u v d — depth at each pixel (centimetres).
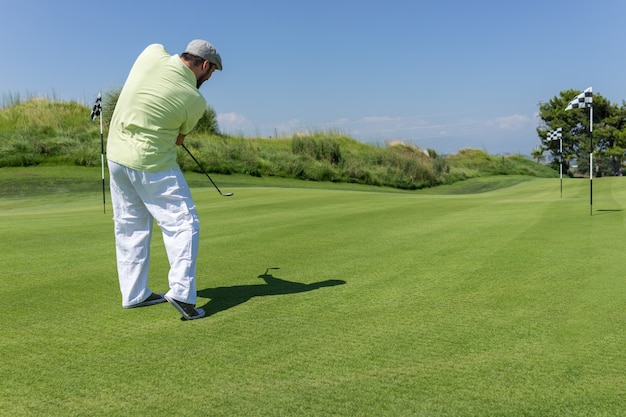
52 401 195
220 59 325
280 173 2480
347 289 356
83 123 2372
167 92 305
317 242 556
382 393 197
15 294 353
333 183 2545
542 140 4950
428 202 1078
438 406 187
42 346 254
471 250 491
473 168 3728
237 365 227
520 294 336
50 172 1878
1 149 1980
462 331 266
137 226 322
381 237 585
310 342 254
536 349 240
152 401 194
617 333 259
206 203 1078
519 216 759
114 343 257
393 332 266
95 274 413
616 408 184
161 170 309
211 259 470
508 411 183
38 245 551
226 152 2442
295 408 187
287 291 354
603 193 1362
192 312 295
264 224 714
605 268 402
